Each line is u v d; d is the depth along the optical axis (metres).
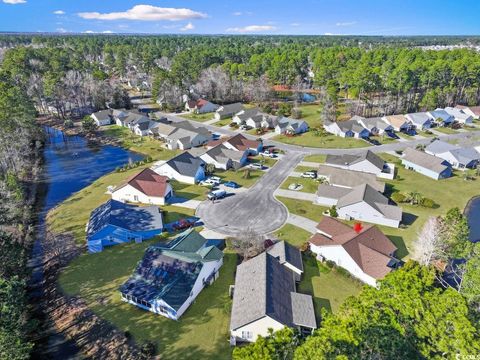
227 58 185.62
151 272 37.09
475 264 29.03
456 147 76.62
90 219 49.06
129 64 186.00
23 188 60.34
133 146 85.69
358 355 19.55
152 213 49.38
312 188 61.84
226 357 29.48
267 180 65.06
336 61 144.75
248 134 93.88
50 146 86.50
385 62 130.00
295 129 93.44
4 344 23.39
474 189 62.62
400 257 43.38
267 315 29.44
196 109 117.44
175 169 63.88
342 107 122.94
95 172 70.88
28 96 97.69
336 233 44.34
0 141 66.12
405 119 98.25
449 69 118.69
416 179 66.38
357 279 38.81
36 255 44.41
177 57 168.38
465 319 21.27
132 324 33.03
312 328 30.95
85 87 113.50
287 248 41.34
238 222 50.75
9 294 26.47
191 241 41.59
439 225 43.06
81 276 39.47
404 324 21.98
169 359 29.36
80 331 32.84
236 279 37.00
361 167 67.50
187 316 33.81
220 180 64.81
